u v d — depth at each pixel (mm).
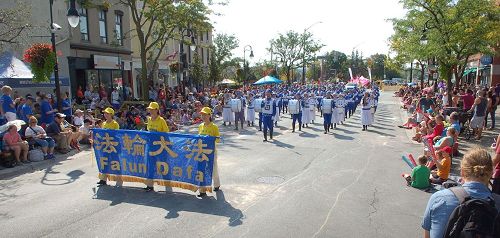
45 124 13461
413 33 22016
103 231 6352
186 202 7793
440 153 9305
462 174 3150
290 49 54062
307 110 20281
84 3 22828
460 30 17844
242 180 9422
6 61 16562
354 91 29953
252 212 7207
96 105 20125
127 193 8453
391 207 7512
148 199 8008
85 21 25578
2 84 15531
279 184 9070
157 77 38094
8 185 9250
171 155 8406
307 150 13430
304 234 6219
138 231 6336
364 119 19016
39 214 7184
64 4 23172
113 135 8891
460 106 17953
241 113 19688
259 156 12352
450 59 19047
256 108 21047
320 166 10938
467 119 15750
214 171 8516
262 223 6668
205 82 44719
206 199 7984
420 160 8805
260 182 9250
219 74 45562
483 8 17891
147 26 36062
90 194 8398
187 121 21328
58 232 6340
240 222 6715
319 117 25719
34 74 14242
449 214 2955
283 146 14273
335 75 89562
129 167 8836
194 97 27609
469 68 39125
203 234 6215
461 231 2760
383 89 69438
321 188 8742
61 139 12695
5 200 8078
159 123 9031
